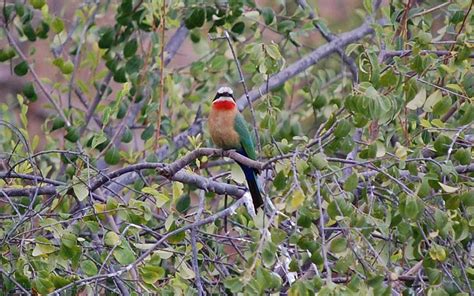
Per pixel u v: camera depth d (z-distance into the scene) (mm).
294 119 15078
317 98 14766
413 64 10859
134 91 14789
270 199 10172
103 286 9930
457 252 9820
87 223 9883
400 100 10578
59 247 9805
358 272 8578
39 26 15164
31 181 13133
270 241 8172
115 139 14688
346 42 15883
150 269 9273
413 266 10719
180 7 14836
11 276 9711
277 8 17797
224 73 15695
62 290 9156
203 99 15680
